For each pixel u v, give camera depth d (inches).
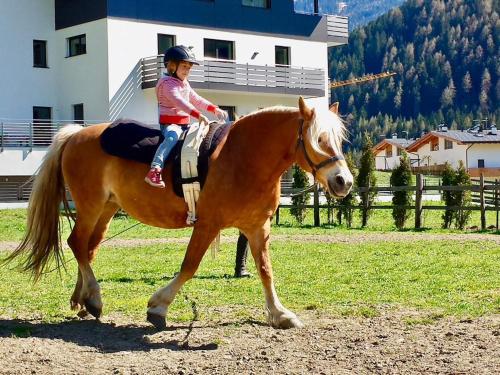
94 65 1480.1
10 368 254.5
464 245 667.4
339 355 263.4
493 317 326.0
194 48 1552.7
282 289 417.4
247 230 314.5
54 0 1557.6
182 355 270.5
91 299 330.3
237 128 308.0
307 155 291.6
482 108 6284.5
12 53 1503.4
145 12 1491.1
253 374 242.8
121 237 851.4
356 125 5949.8
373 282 441.4
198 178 304.8
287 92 1616.6
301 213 1062.4
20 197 1402.6
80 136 335.9
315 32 1729.8
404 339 284.2
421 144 3294.8
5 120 1487.5
